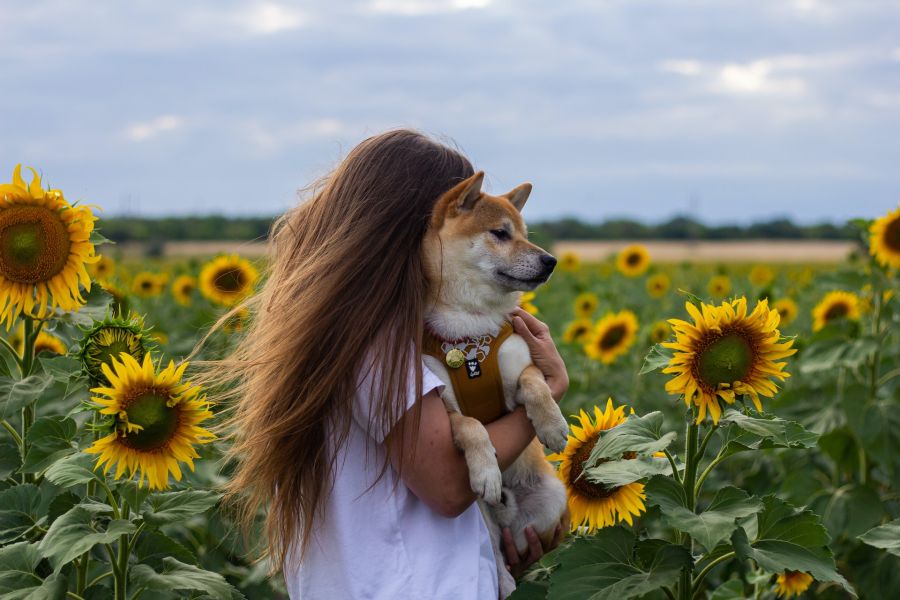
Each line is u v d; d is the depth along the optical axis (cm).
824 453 574
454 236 327
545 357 335
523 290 346
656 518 402
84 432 320
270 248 348
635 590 254
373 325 277
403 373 271
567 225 6094
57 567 257
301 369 279
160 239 3531
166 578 279
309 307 281
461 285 328
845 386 548
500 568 318
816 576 255
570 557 268
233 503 375
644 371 283
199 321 760
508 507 346
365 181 302
